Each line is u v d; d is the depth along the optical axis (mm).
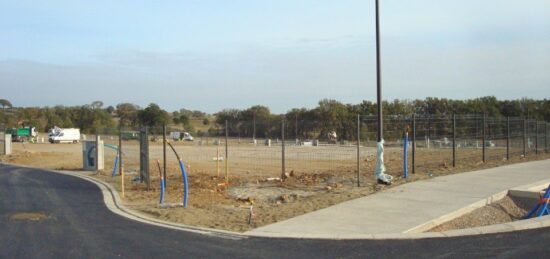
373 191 14141
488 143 30641
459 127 25641
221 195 14875
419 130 23297
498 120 28016
